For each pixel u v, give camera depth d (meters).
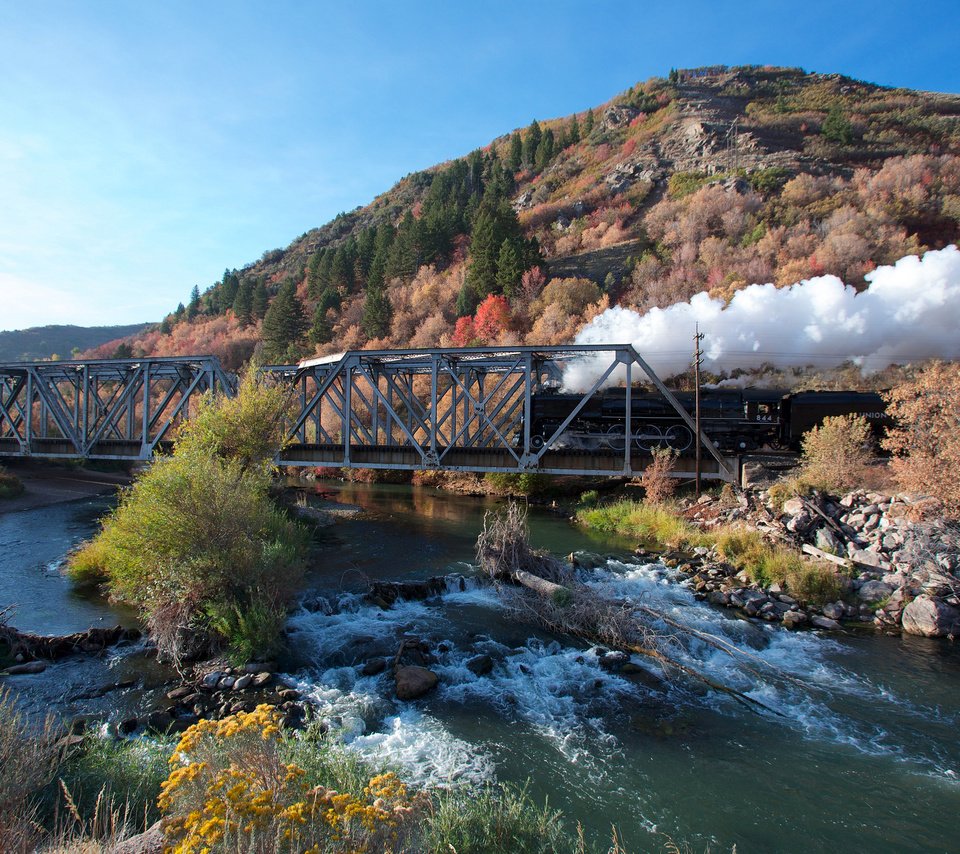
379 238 113.12
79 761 7.85
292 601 15.80
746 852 7.38
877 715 10.95
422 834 6.10
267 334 97.94
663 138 126.62
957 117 113.50
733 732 10.32
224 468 18.94
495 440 42.25
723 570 19.17
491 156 166.88
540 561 18.11
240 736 5.62
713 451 27.00
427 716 10.67
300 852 4.18
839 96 136.75
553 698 11.47
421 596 17.28
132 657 12.88
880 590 16.30
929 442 18.44
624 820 7.90
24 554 22.22
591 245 94.81
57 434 58.41
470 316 78.88
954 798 8.59
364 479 45.84
